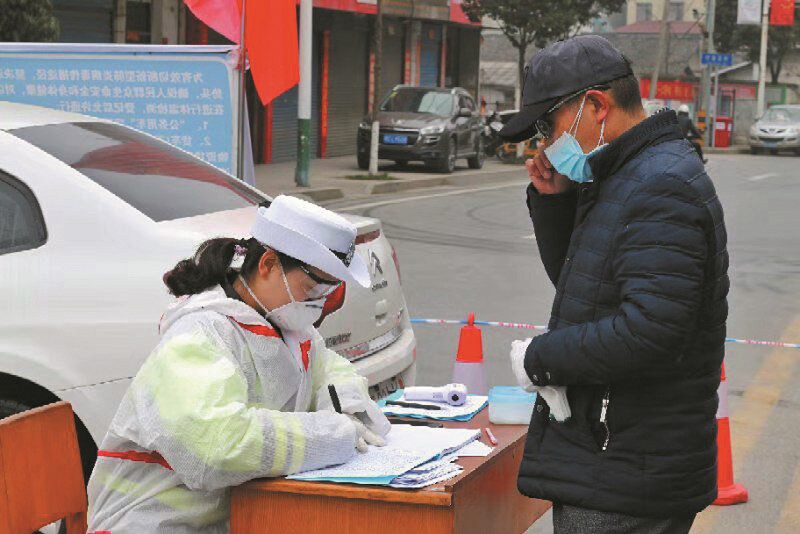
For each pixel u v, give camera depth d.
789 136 42.25
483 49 62.09
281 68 10.62
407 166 28.86
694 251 3.08
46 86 10.09
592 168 3.24
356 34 32.62
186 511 3.34
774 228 18.66
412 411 4.13
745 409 8.09
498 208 20.50
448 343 9.82
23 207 5.16
